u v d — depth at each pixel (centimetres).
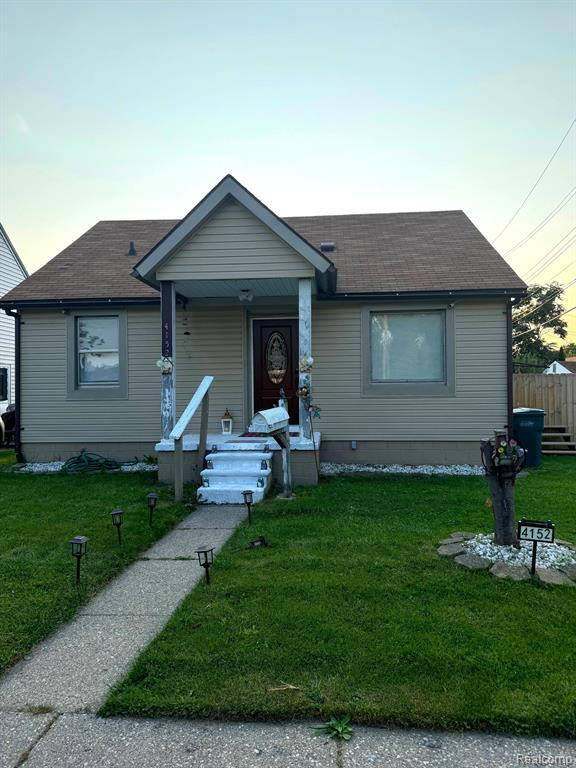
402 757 206
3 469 947
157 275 772
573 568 389
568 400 1186
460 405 938
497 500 432
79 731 224
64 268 1116
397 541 465
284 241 752
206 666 267
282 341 1012
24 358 1023
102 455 1012
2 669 274
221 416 989
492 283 909
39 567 419
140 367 1010
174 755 208
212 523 575
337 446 961
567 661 267
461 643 285
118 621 331
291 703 234
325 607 330
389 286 929
